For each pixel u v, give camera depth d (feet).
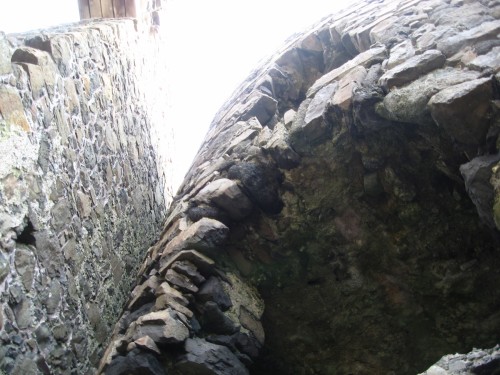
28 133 8.13
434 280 8.85
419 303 9.04
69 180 9.78
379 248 9.16
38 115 8.61
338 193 9.12
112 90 13.75
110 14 18.24
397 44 9.04
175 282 8.47
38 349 7.67
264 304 9.53
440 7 9.51
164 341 7.63
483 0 8.84
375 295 9.28
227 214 9.50
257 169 9.38
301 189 9.27
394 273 9.13
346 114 8.20
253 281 9.52
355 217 9.18
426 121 7.07
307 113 8.94
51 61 9.41
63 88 9.95
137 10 18.38
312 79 13.05
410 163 8.27
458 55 7.37
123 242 13.23
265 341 9.57
